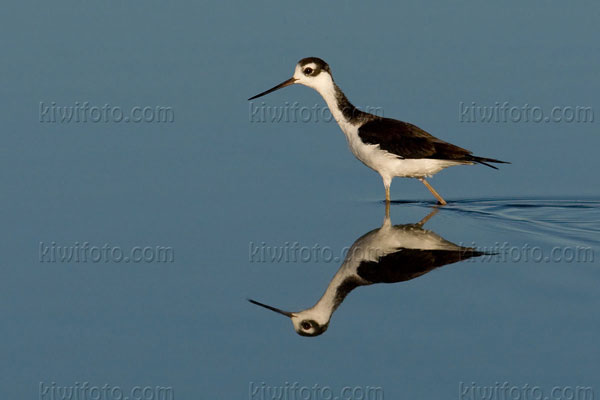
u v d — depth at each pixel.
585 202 14.38
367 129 14.39
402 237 12.71
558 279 10.77
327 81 15.06
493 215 13.88
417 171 14.18
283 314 10.11
